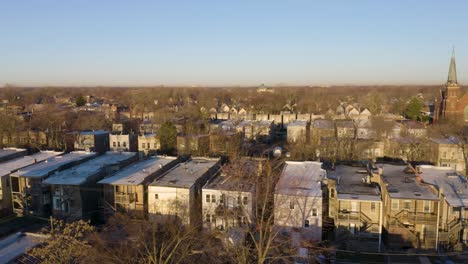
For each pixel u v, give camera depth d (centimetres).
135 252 3425
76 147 7988
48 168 5328
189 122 9625
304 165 5309
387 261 3741
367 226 3984
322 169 5072
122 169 5369
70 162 5672
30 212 4959
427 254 3862
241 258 3109
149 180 4831
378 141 7300
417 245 4006
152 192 4469
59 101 19438
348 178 4697
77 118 10769
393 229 4047
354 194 4094
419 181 4519
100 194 5081
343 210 4047
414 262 3716
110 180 4712
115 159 6034
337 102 17175
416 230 4019
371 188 4303
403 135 7938
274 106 14800
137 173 5022
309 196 3947
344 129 8281
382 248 4028
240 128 9288
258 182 4175
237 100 19838
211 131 8812
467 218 3947
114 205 4719
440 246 3984
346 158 6806
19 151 6606
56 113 11544
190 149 7606
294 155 6975
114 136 8038
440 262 3706
